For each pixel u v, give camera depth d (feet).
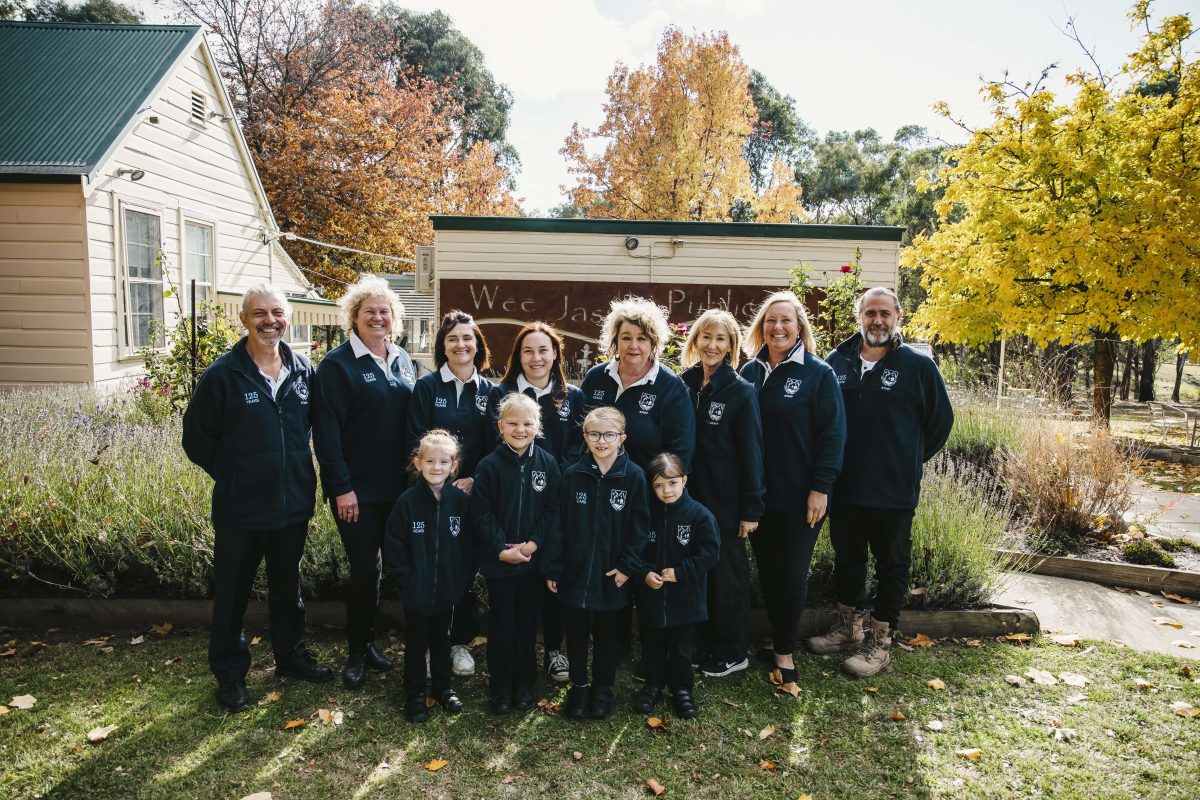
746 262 34.60
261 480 10.50
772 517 12.03
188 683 11.22
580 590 10.44
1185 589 15.79
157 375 24.63
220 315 26.81
